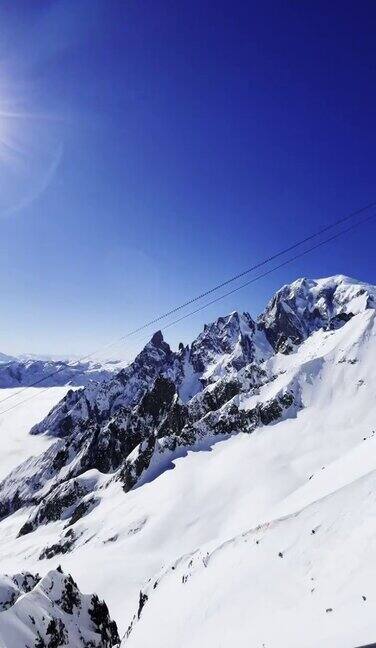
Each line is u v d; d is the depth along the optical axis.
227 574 36.00
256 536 38.91
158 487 131.38
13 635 25.81
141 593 51.34
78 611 33.75
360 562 24.94
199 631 29.88
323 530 31.66
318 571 27.66
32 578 38.97
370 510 29.28
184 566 47.34
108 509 132.88
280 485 108.81
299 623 22.27
